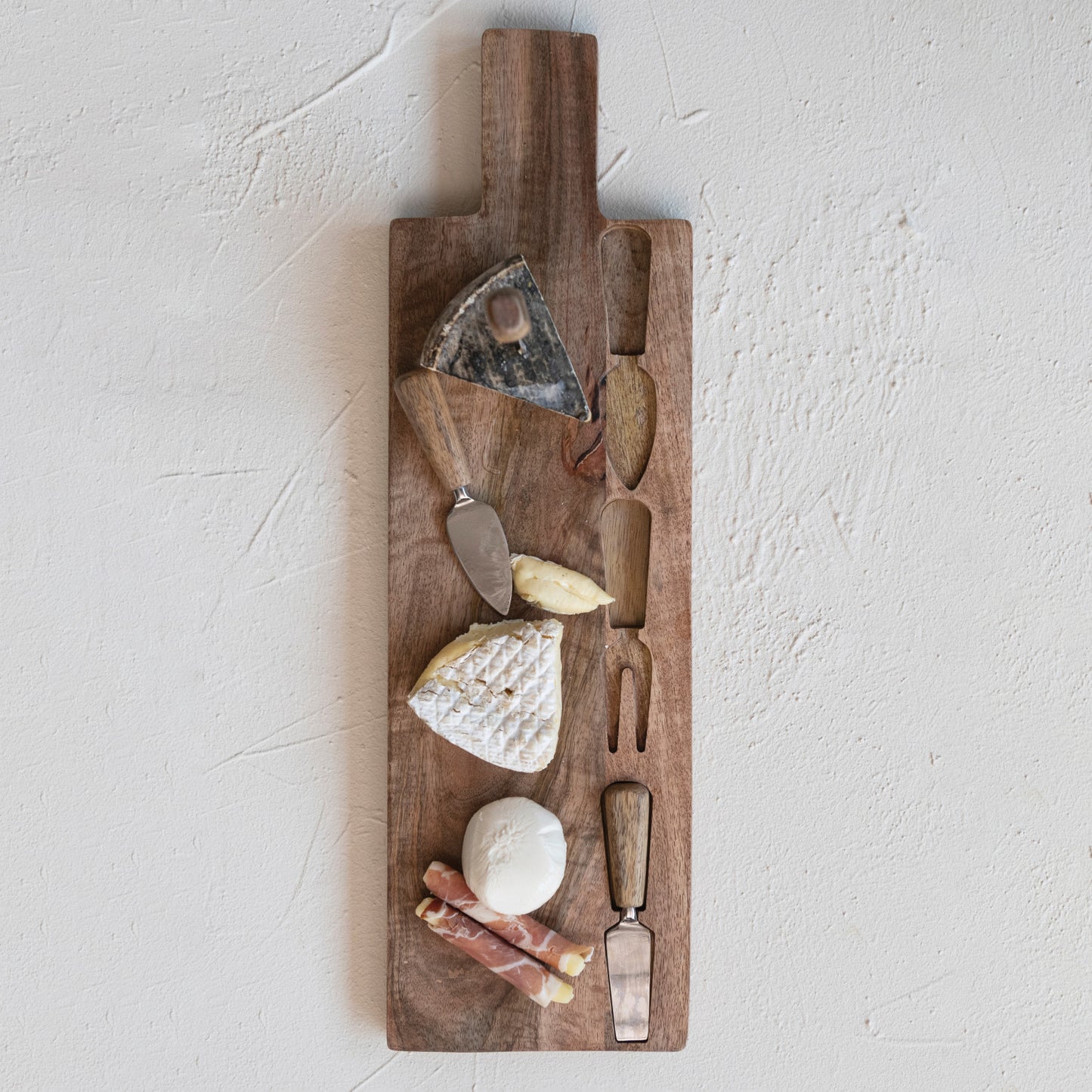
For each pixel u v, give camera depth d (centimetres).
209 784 113
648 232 110
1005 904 115
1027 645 115
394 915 110
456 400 110
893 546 114
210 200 112
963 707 115
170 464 112
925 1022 115
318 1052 113
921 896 115
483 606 110
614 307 111
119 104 112
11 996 113
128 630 113
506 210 110
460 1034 110
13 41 112
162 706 113
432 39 112
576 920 111
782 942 114
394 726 110
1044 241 114
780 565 114
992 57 113
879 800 114
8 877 113
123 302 112
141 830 113
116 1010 113
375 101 112
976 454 114
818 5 113
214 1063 113
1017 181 114
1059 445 114
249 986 113
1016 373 114
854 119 113
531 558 109
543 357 108
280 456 112
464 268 110
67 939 113
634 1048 110
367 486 113
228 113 112
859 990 115
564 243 110
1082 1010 115
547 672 109
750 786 114
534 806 109
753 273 113
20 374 112
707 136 113
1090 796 115
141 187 112
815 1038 114
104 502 112
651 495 110
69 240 112
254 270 112
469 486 110
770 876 114
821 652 114
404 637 110
